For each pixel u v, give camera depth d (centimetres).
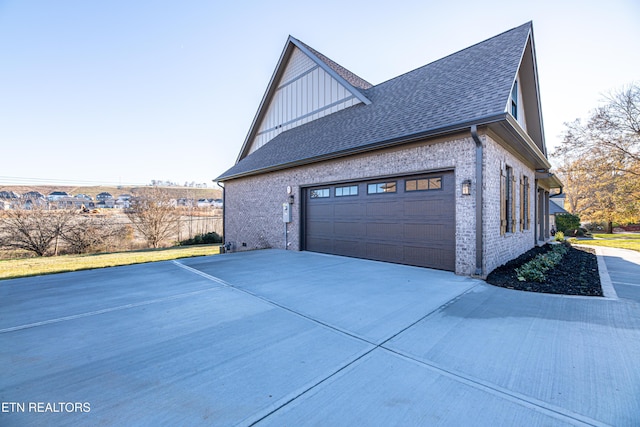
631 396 228
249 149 1812
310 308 450
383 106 961
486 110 580
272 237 1260
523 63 932
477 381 251
